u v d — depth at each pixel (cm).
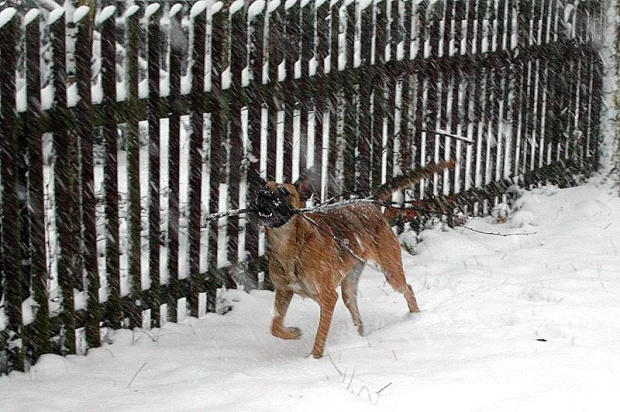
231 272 768
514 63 1056
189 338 697
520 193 1095
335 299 660
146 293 693
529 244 984
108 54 627
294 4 764
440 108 970
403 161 928
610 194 1151
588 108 1195
